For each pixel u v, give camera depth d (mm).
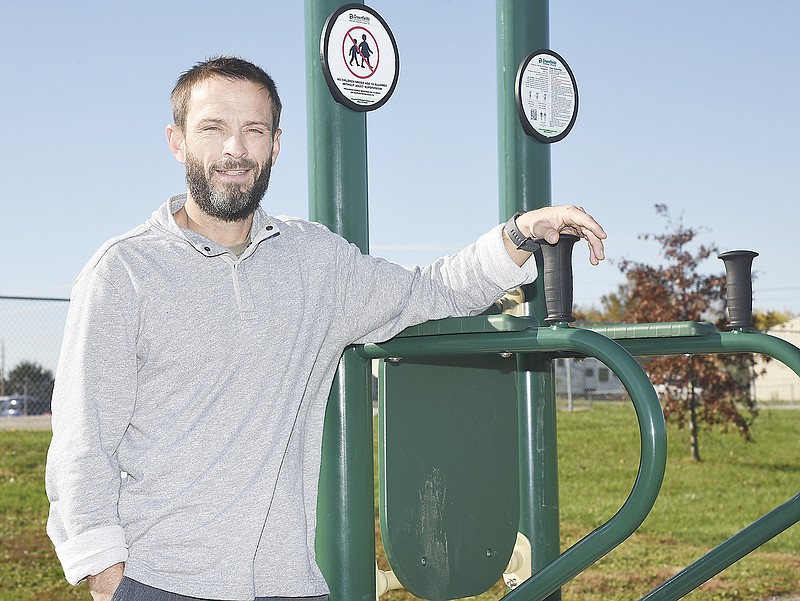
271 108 1656
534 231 1699
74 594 4949
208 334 1558
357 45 1938
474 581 1960
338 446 1837
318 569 1680
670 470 9492
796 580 5590
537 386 2223
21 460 7055
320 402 1742
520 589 1484
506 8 2307
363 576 1840
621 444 10484
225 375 1569
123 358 1519
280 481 1619
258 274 1618
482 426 1984
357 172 1926
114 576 1505
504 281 1741
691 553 6332
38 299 5844
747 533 1615
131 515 1531
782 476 9164
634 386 1371
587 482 8586
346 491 1835
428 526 1879
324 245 1720
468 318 1632
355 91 1926
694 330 1581
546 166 2316
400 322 1740
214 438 1549
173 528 1526
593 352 1426
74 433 1485
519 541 2207
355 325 1727
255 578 1581
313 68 1929
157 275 1546
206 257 1577
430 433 1890
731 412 9969
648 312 9531
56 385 1542
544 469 2219
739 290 1620
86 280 1542
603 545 1417
